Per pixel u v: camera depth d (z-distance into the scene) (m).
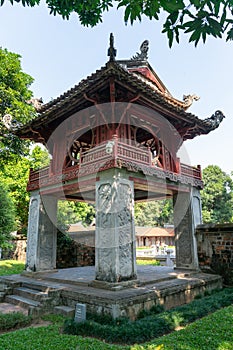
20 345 3.13
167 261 12.07
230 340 3.10
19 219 14.59
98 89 5.78
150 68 8.62
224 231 7.54
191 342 3.05
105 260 5.46
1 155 10.62
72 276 6.92
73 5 2.96
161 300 5.08
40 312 4.82
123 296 4.46
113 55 4.95
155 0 1.89
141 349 2.93
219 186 24.80
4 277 7.45
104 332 3.67
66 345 3.13
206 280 6.58
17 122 9.37
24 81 11.17
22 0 2.85
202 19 1.86
